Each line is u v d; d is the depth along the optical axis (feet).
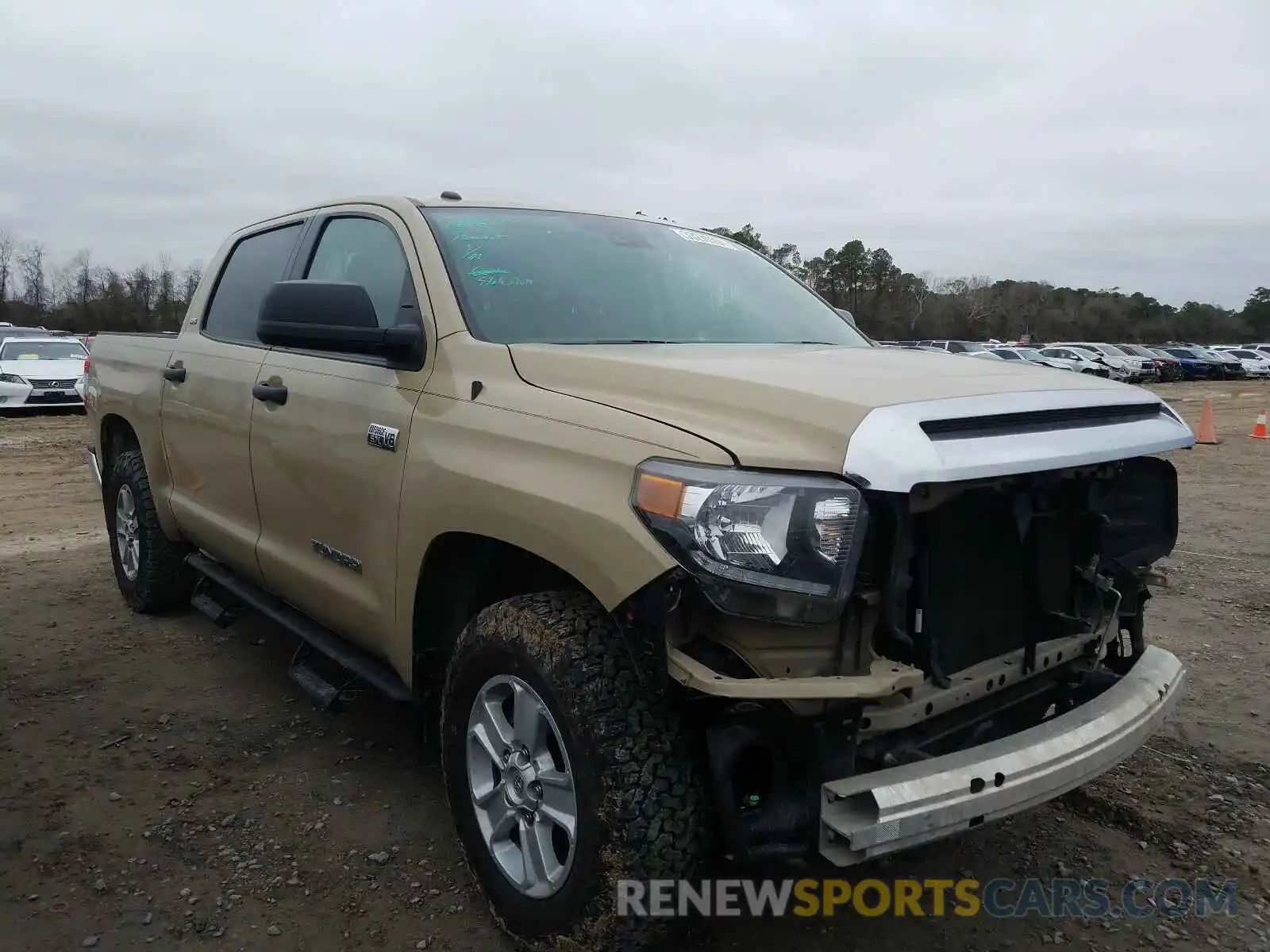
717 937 8.46
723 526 6.46
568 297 10.34
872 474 6.48
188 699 13.53
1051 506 8.32
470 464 8.38
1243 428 60.13
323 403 10.71
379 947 8.28
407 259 10.44
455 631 9.61
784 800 7.00
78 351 62.39
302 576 11.35
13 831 9.98
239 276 14.46
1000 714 8.29
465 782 8.63
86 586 19.25
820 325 12.12
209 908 8.78
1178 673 9.01
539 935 7.70
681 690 6.86
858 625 6.81
